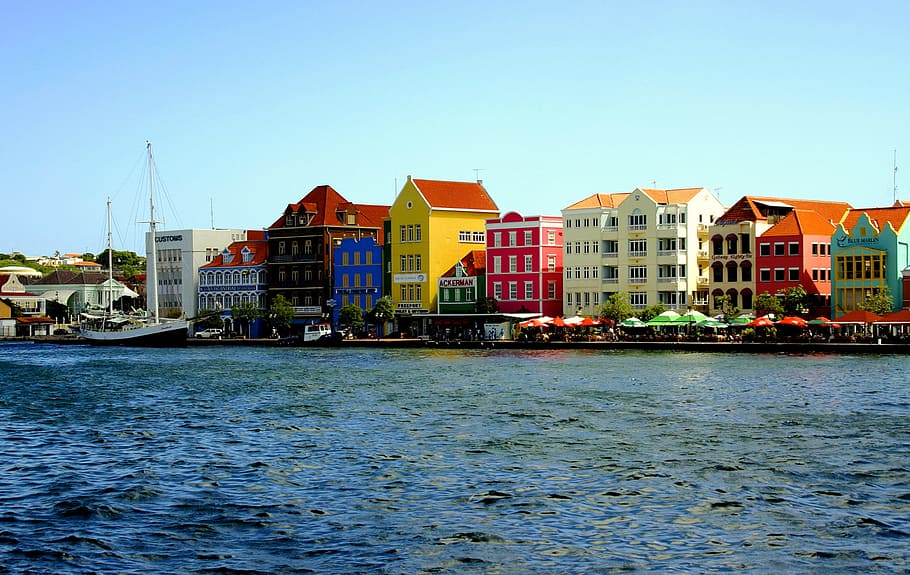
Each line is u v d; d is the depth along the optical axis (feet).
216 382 378.32
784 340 483.51
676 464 198.18
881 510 163.84
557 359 463.83
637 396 302.66
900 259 517.55
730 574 136.67
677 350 499.10
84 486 185.06
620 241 597.52
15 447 226.17
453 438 230.68
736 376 359.46
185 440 233.55
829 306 536.01
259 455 213.05
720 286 566.36
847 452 208.74
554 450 214.28
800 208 590.14
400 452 214.07
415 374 398.42
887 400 285.64
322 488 181.68
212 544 149.48
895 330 487.61
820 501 169.48
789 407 273.95
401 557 143.23
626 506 167.63
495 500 171.83
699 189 592.60
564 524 157.79
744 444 218.79
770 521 158.30
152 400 315.78
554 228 632.38
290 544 149.07
